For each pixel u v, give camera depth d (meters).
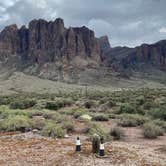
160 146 22.45
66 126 29.06
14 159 18.25
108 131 27.70
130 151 19.97
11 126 29.30
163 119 35.94
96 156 18.14
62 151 19.95
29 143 23.08
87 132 28.03
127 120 32.75
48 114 38.06
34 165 16.88
